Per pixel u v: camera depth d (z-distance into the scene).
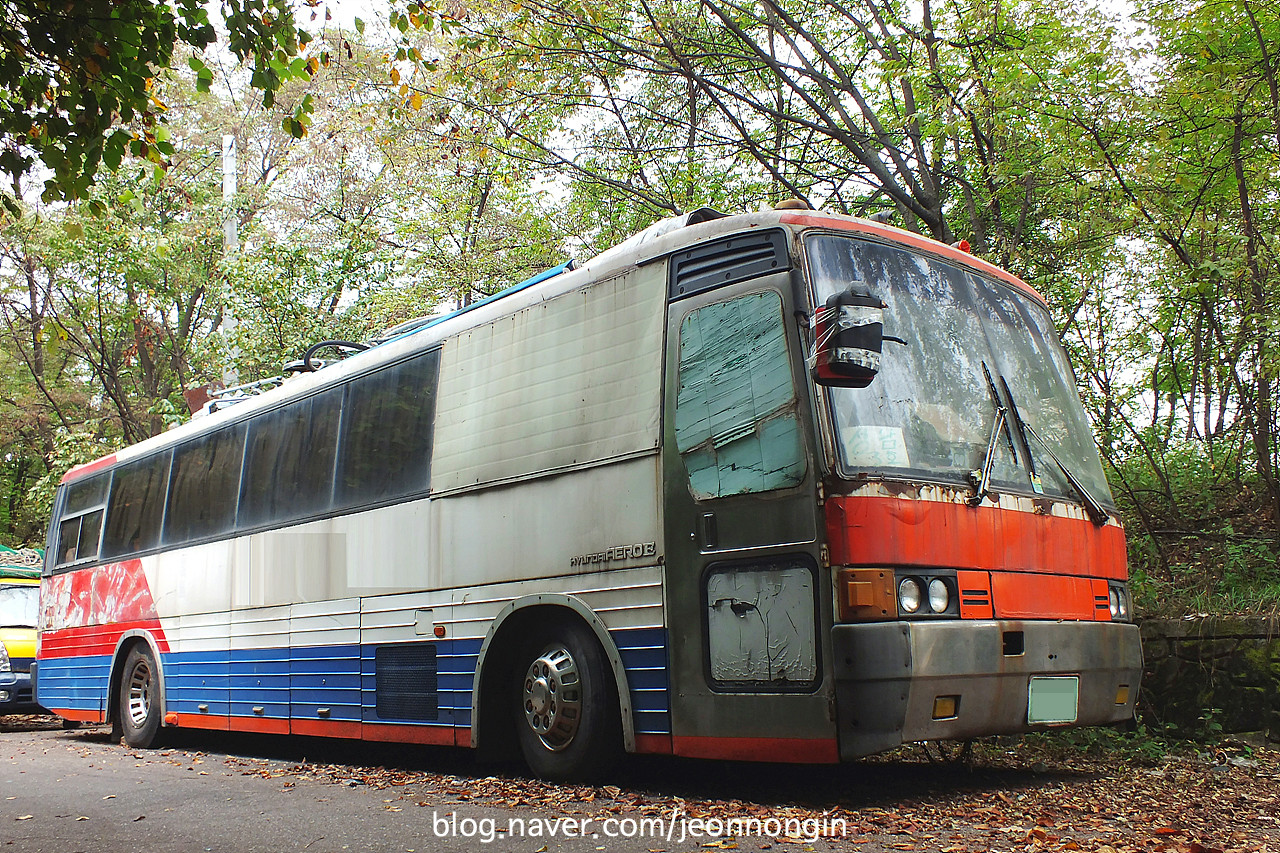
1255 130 9.59
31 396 31.19
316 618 8.70
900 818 5.20
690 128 13.59
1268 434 9.91
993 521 5.68
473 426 7.43
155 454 11.73
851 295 5.12
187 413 22.36
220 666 9.92
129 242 22.88
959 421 5.88
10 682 14.52
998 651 5.43
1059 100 9.81
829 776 6.57
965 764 6.99
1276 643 7.51
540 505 6.78
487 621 7.02
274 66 5.80
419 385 8.06
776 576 5.36
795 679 5.20
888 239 6.20
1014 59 9.53
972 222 11.15
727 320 5.88
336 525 8.60
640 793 6.15
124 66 5.53
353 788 7.08
